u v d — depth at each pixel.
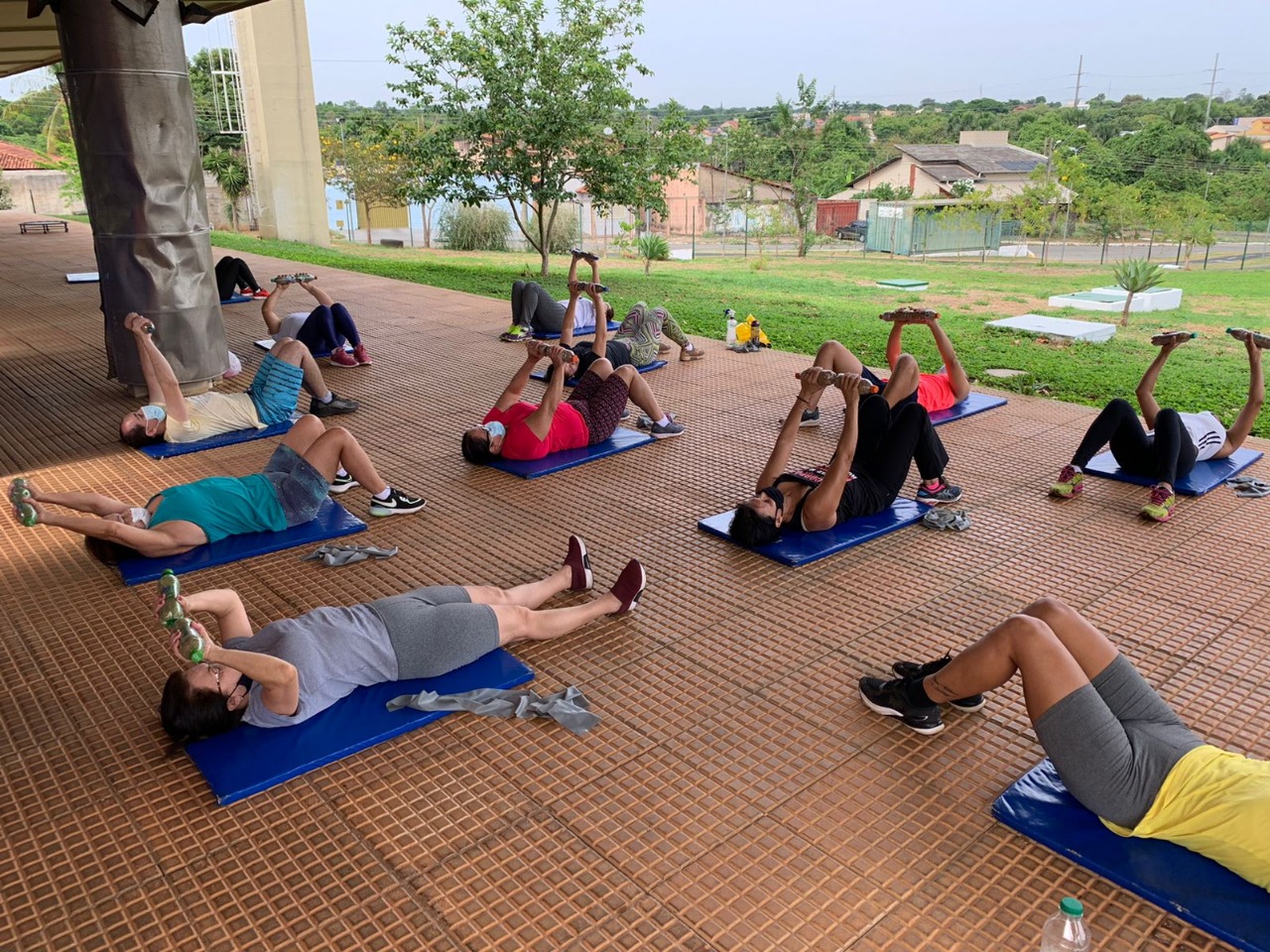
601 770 2.82
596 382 5.83
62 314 10.15
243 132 20.75
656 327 7.69
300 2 19.14
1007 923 2.23
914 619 3.72
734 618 3.74
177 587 2.68
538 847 2.50
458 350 8.52
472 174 13.46
